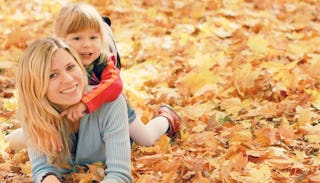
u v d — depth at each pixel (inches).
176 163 138.1
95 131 128.3
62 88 119.3
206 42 233.8
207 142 149.0
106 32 146.0
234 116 167.3
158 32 250.8
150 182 130.1
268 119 164.6
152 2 292.7
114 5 291.1
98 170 131.0
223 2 289.1
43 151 125.6
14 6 295.4
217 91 181.6
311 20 263.9
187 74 194.9
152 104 181.2
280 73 187.0
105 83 126.0
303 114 159.5
